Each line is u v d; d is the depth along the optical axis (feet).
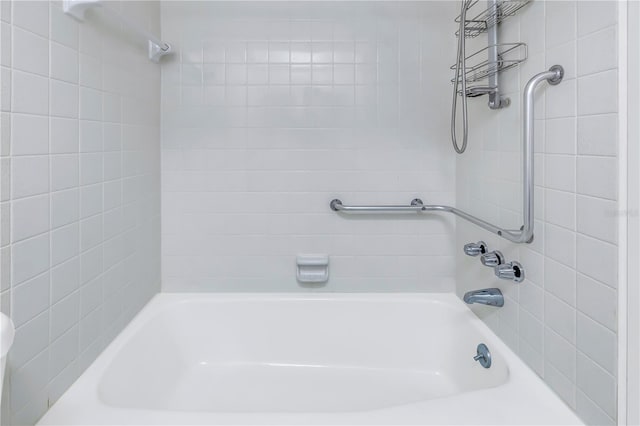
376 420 3.46
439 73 6.56
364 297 6.59
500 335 5.01
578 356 3.46
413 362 6.32
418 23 6.53
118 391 4.45
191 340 6.37
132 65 5.44
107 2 4.65
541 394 3.83
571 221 3.54
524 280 4.37
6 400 3.04
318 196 6.67
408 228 6.72
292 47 6.54
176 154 6.61
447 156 6.63
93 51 4.36
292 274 6.76
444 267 6.74
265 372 6.29
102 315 4.62
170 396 5.52
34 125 3.35
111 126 4.82
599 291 3.20
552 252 3.84
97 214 4.48
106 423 3.43
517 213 4.48
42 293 3.48
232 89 6.56
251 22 6.50
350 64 6.55
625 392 2.98
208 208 6.66
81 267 4.14
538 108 4.01
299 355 6.48
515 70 4.48
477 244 5.41
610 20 3.01
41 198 3.46
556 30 3.69
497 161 4.99
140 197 5.78
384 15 6.53
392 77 6.57
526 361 4.36
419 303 6.43
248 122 6.59
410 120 6.60
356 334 6.48
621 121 2.95
